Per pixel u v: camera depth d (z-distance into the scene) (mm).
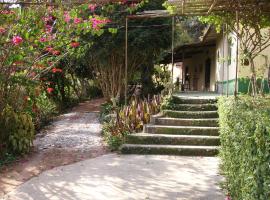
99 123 13039
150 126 9758
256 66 11547
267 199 2961
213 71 20578
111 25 12961
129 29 13336
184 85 27562
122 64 14492
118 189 6027
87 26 8594
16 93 8656
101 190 5973
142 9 13156
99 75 15547
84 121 13586
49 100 15734
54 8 8453
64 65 16422
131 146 8766
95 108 17391
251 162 3443
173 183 6352
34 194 5812
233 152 4805
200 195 5695
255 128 3420
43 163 7770
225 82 15266
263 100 6977
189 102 11352
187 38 25062
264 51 11492
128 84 15352
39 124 11867
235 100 6637
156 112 11039
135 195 5727
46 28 8586
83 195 5738
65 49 9953
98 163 7773
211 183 6332
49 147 9352
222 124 7230
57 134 11070
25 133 8602
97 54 13523
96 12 12555
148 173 7000
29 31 7777
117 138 9242
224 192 5789
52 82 16156
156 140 9125
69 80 18891
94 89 23047
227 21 8992
